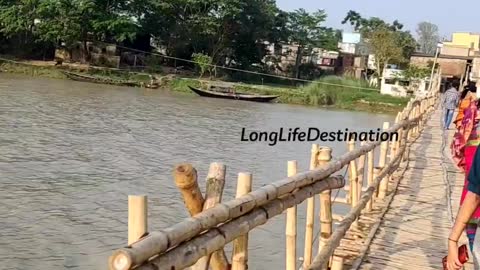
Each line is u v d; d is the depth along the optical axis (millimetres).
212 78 52344
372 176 9188
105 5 50031
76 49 49656
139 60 52344
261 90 48281
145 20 52125
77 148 19562
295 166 4828
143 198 2756
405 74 52094
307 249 5691
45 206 12438
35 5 47875
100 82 46469
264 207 3979
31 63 48250
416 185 10875
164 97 41594
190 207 3494
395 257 6645
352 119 40000
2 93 32875
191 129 27500
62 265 9438
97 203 13070
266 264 9898
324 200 5793
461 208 3475
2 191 13234
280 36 59094
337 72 64875
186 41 52781
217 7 52031
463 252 3707
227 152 21812
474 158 3396
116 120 27781
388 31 59969
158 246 2666
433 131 20250
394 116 45344
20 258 9523
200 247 3062
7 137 20062
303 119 36812
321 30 63031
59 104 31203
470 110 10438
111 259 2482
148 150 20781
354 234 7383
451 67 54938
